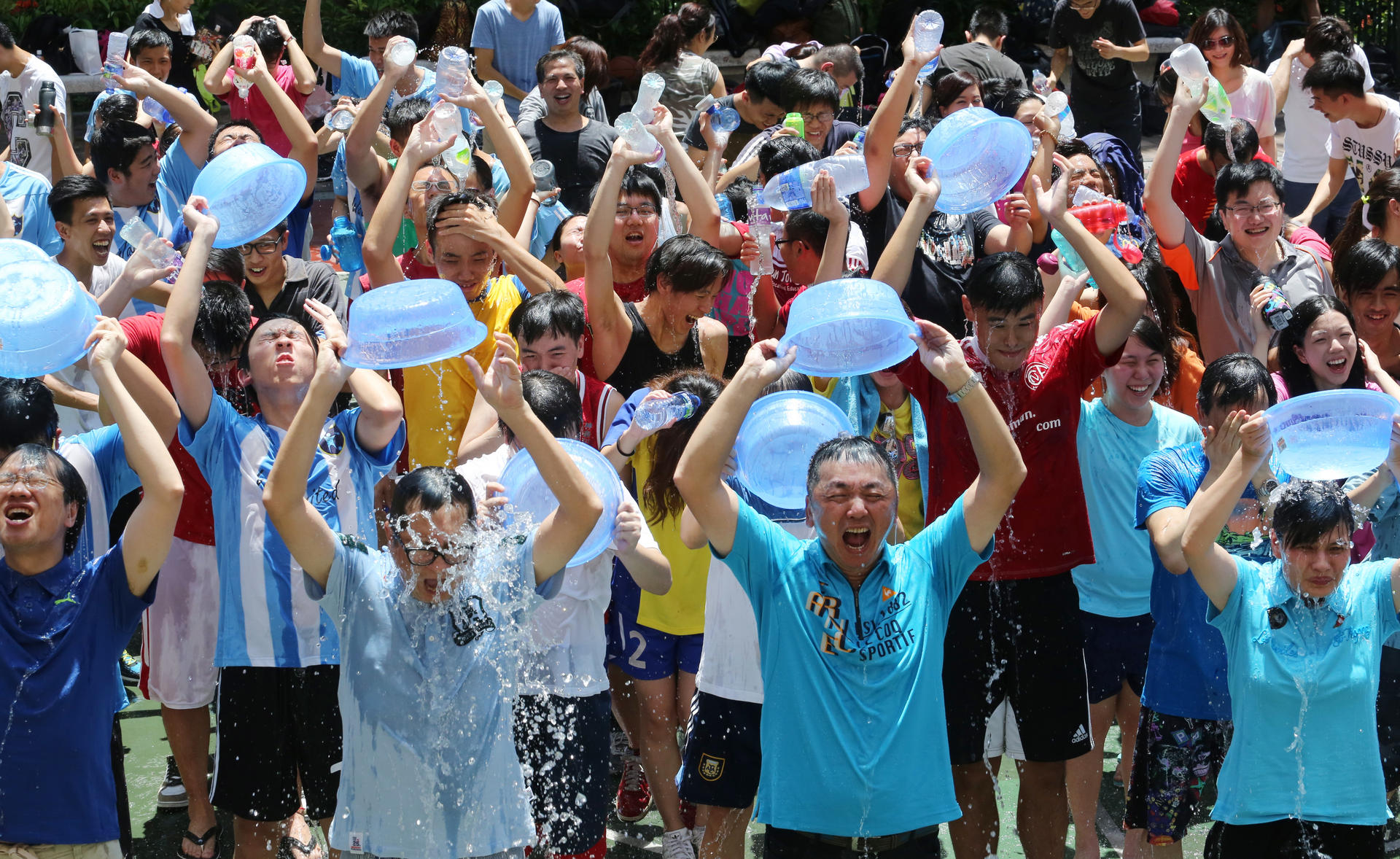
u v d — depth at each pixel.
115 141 10.64
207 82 13.38
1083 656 7.39
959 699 7.29
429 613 5.72
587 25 20.33
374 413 7.12
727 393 5.89
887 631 5.95
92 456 7.34
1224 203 10.03
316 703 7.01
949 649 7.30
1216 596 6.43
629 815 8.34
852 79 15.28
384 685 5.65
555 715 6.82
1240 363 7.07
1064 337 7.46
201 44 15.49
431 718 5.64
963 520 6.07
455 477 5.69
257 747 6.97
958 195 7.95
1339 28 14.41
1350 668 6.27
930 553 6.16
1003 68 15.05
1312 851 6.34
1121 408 8.11
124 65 11.60
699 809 7.98
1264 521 6.89
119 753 6.96
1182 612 7.07
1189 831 8.12
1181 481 7.03
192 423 6.94
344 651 5.75
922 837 5.99
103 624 6.22
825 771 5.86
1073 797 7.76
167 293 9.85
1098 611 8.10
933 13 9.95
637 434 7.26
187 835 7.73
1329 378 8.41
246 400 7.77
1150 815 7.29
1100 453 8.07
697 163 13.99
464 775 5.68
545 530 5.86
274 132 14.42
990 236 10.52
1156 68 20.45
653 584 6.83
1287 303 9.11
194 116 11.52
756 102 13.49
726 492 6.06
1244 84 14.27
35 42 19.02
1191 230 10.09
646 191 9.29
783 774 5.94
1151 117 20.42
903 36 20.88
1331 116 13.16
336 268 11.32
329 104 15.16
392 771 5.63
